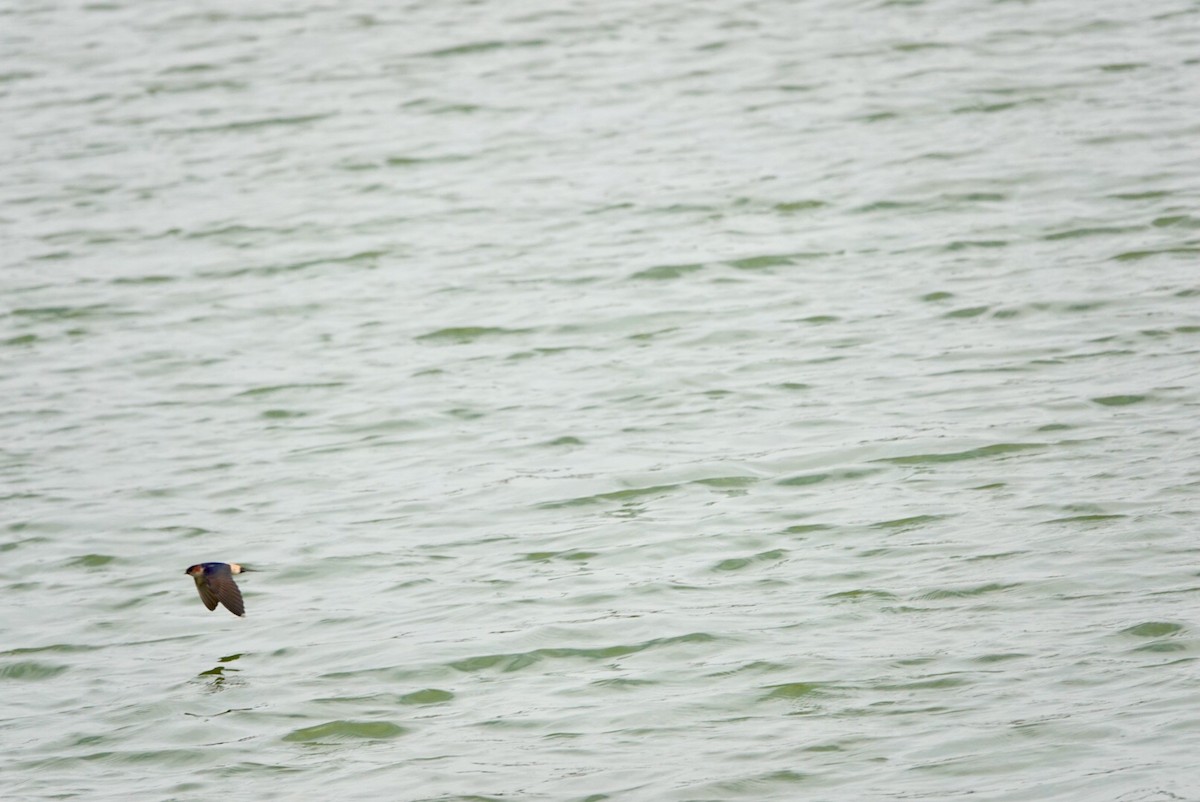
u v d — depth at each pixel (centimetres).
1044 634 2316
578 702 2267
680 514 2816
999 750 2044
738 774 2047
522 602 2559
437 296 3878
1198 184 3981
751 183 4309
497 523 2844
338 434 3253
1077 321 3409
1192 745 1994
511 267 3994
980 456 2897
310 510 2952
